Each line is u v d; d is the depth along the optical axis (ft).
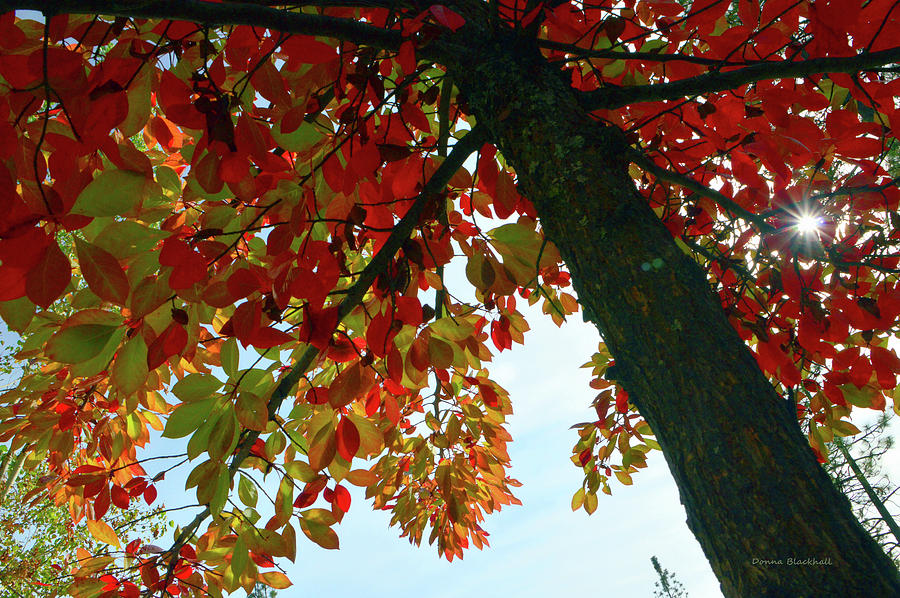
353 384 4.44
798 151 4.67
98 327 3.64
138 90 3.42
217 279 4.13
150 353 3.83
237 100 3.55
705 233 7.52
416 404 8.81
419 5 4.02
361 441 4.50
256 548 5.03
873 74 5.03
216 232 3.87
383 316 4.26
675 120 6.05
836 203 6.20
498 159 6.35
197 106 3.24
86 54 3.63
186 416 3.78
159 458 5.75
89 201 2.93
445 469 8.38
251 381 3.91
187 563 5.99
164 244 3.38
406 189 4.72
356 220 4.66
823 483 2.50
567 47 4.25
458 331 4.38
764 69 4.03
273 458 5.17
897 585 2.25
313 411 5.31
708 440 2.64
